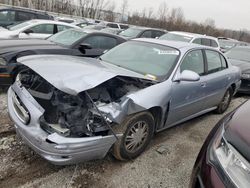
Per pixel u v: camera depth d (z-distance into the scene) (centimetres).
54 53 580
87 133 275
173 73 371
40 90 311
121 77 328
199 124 491
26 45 561
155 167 335
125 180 304
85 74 287
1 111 437
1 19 1104
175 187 304
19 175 290
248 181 188
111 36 712
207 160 224
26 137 280
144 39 466
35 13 1193
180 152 380
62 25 920
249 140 205
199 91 423
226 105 559
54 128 269
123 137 312
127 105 293
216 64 490
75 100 292
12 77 500
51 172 301
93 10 3891
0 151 327
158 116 360
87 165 321
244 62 796
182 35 1042
